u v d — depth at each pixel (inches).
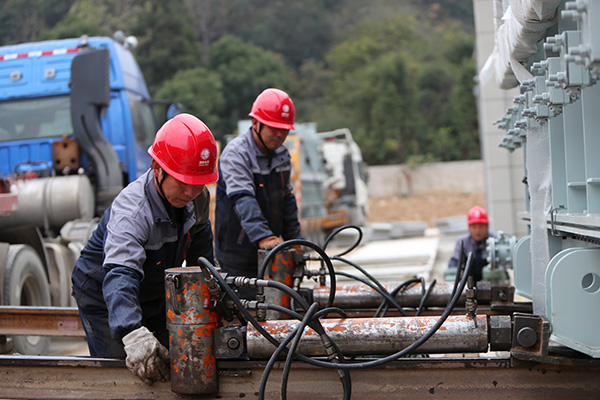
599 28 71.8
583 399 102.6
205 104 1738.4
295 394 107.5
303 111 2214.6
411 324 105.7
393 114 2018.9
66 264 273.7
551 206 119.4
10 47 345.1
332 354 103.0
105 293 110.6
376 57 2539.4
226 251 185.9
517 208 448.5
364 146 1978.3
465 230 800.9
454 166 1633.9
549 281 102.3
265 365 106.9
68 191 298.0
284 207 191.3
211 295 104.9
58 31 1706.4
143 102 370.3
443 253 562.9
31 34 1728.6
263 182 180.5
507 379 104.0
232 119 1911.9
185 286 104.7
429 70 2159.2
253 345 106.0
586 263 99.3
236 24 2827.3
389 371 106.0
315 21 2955.2
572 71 82.9
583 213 106.9
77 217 299.6
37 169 326.3
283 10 2945.4
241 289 184.2
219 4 2768.2
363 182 898.7
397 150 1973.4
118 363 110.3
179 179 114.4
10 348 161.9
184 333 104.7
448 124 2060.8
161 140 116.8
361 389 106.4
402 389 105.8
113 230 115.5
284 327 107.6
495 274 223.1
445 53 2427.4
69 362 111.8
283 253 146.6
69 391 112.5
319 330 103.0
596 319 99.4
